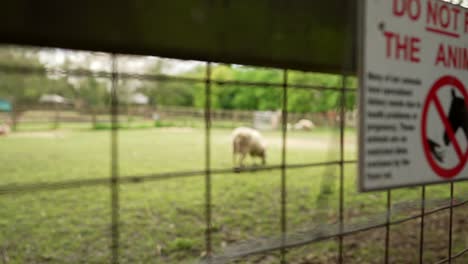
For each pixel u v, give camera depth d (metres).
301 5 1.43
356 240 3.83
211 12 1.30
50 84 16.61
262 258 3.34
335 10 1.54
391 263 3.26
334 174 2.95
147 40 1.47
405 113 1.51
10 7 1.05
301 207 5.21
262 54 1.72
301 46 1.62
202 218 4.74
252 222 4.54
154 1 1.18
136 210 5.08
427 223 4.09
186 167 8.98
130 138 14.81
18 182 6.91
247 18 1.38
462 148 1.70
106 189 6.10
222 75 22.53
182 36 1.46
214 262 1.76
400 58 1.50
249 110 24.42
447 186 4.64
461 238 3.66
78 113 17.11
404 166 1.51
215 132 17.73
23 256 3.52
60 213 4.86
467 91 1.71
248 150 9.64
